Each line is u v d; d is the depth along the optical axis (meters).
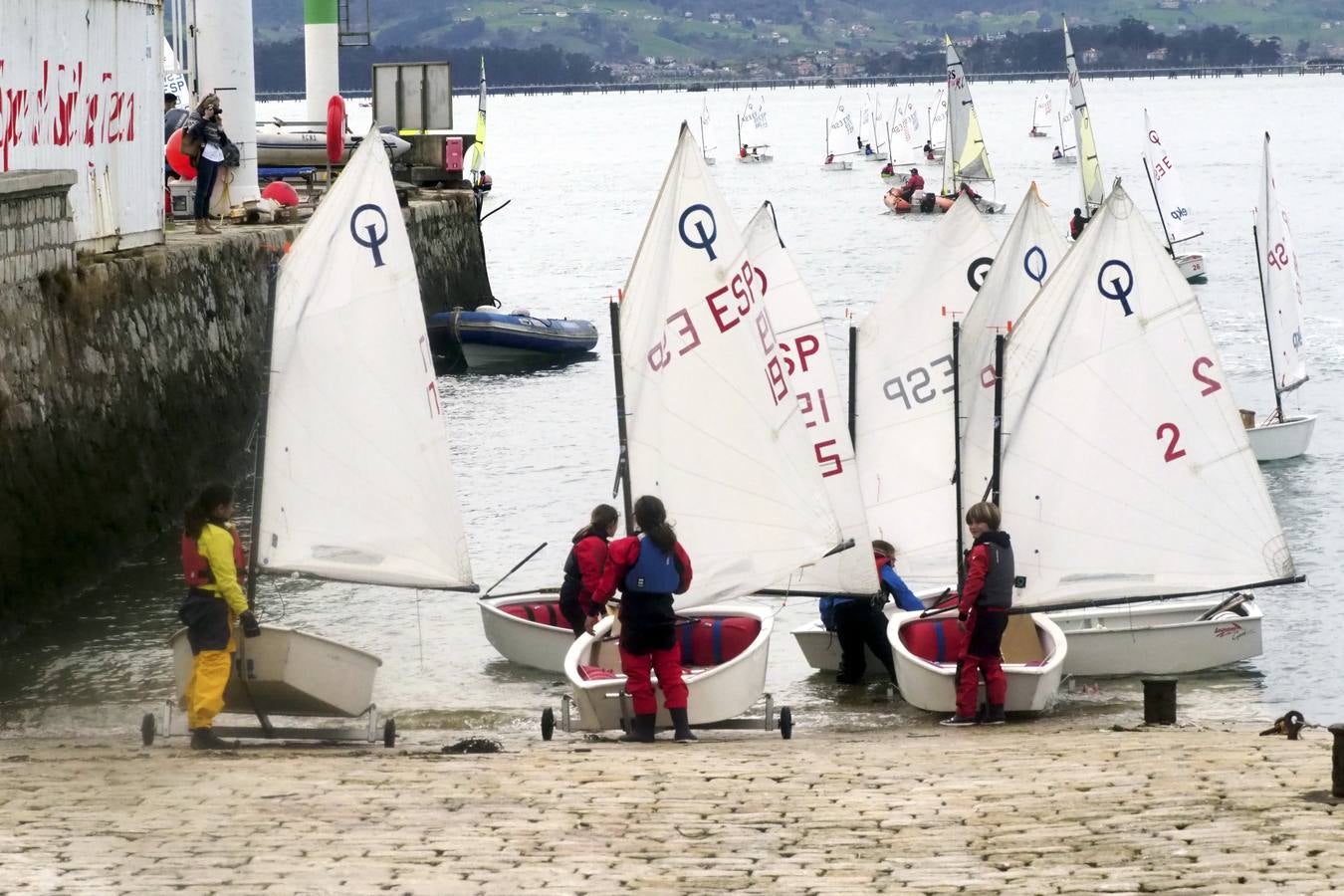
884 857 14.64
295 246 24.45
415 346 25.30
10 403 32.22
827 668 31.08
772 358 27.81
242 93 62.94
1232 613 32.16
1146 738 22.62
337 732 23.20
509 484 47.56
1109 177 192.88
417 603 34.78
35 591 32.62
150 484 40.06
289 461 24.66
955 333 29.83
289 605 35.22
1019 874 13.77
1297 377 52.97
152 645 31.08
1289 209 141.38
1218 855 14.23
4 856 14.41
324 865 14.17
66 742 23.75
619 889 13.34
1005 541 25.48
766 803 17.28
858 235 130.38
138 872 13.86
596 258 118.56
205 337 46.00
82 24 39.88
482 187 91.19
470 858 14.55
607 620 26.48
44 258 34.69
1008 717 26.73
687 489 28.08
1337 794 16.55
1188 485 28.14
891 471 34.25
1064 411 28.25
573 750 22.12
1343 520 42.94
